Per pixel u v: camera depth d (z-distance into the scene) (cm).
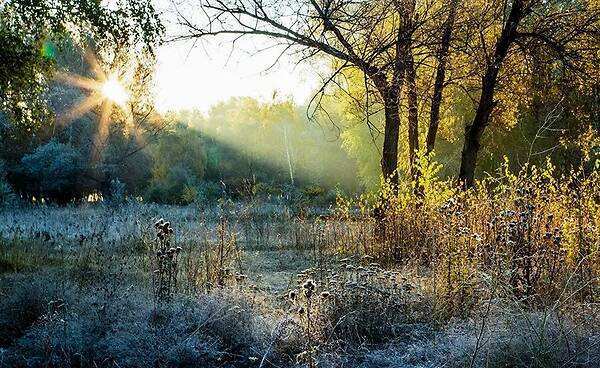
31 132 1016
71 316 576
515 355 439
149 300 631
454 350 467
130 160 3216
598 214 688
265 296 692
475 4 1209
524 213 640
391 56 1027
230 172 4197
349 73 1147
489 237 690
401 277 654
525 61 1338
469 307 582
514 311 500
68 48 2405
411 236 932
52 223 1464
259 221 1427
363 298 582
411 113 1226
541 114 1898
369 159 2764
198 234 1151
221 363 515
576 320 482
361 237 1029
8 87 907
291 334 534
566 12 1238
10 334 586
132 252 966
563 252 616
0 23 857
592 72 1302
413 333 546
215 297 594
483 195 875
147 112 2797
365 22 930
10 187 2738
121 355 512
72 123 3059
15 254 948
